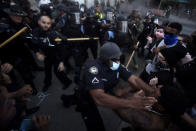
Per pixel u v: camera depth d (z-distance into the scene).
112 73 1.65
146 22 4.60
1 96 0.97
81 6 6.48
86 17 3.81
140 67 4.49
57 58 3.05
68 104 2.86
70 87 3.51
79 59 3.55
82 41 3.61
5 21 2.59
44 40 2.82
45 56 2.99
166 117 1.22
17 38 2.59
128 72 1.74
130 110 1.28
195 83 1.61
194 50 2.14
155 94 1.24
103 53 1.56
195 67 1.72
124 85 3.25
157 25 3.95
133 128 1.46
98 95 1.43
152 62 2.28
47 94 3.26
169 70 1.92
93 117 1.85
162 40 2.47
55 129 2.51
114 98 1.36
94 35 3.86
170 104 1.11
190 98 1.52
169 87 1.19
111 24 3.72
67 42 3.22
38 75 3.88
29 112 2.68
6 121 0.90
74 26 3.37
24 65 2.96
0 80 1.51
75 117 2.73
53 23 4.03
